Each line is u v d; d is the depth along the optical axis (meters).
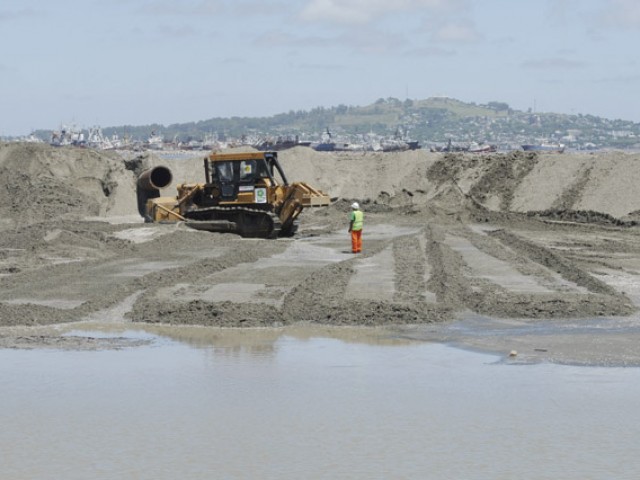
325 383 15.30
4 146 60.28
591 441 12.40
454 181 63.00
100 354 17.33
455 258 32.12
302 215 56.69
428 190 63.50
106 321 20.59
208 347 18.00
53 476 11.16
